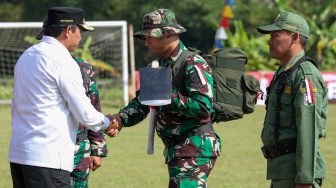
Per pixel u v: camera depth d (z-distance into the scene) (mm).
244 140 14281
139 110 6332
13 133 5477
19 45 29125
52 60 5383
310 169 5395
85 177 6695
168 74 5699
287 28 5641
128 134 15148
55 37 5543
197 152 5988
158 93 5695
